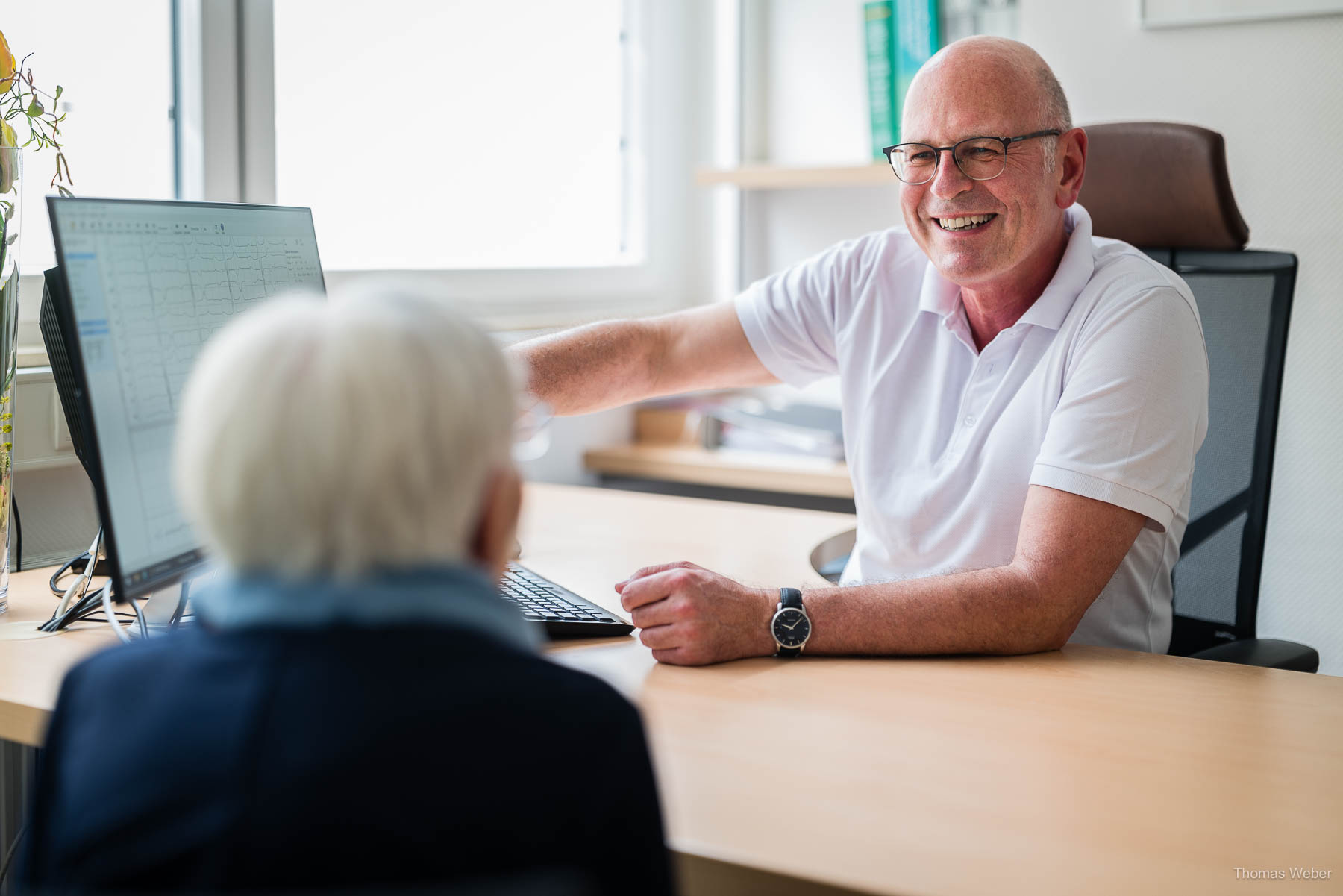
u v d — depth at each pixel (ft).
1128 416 4.13
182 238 3.58
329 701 1.76
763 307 5.70
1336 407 7.88
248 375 1.81
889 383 5.26
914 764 2.94
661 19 9.67
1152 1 8.07
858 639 3.79
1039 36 8.46
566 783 1.82
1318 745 3.12
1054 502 4.07
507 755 1.79
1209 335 5.54
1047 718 3.29
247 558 1.84
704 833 2.54
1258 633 8.25
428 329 1.87
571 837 1.82
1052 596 3.92
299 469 1.76
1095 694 3.52
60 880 1.77
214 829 1.69
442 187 7.80
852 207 9.53
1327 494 7.95
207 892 1.68
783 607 3.77
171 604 4.08
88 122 5.59
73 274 3.01
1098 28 8.29
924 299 5.13
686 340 5.74
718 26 9.91
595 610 4.13
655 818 1.91
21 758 4.67
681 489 9.27
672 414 9.77
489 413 1.89
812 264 5.71
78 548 5.13
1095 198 5.84
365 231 7.25
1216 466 5.44
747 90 9.92
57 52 5.44
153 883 1.71
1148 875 2.39
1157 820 2.64
